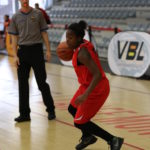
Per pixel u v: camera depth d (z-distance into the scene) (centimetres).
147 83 1153
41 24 684
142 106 841
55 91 1008
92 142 523
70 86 1084
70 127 659
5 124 674
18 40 682
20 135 607
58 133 620
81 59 463
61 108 809
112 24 1861
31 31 669
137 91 1023
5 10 2731
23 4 669
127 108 820
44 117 728
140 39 1238
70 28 475
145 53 1216
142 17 1784
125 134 624
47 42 695
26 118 696
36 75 693
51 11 2322
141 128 662
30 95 943
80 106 484
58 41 1861
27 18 668
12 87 1056
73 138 593
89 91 455
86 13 2056
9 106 822
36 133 619
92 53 470
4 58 1806
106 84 489
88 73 477
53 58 1752
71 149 538
